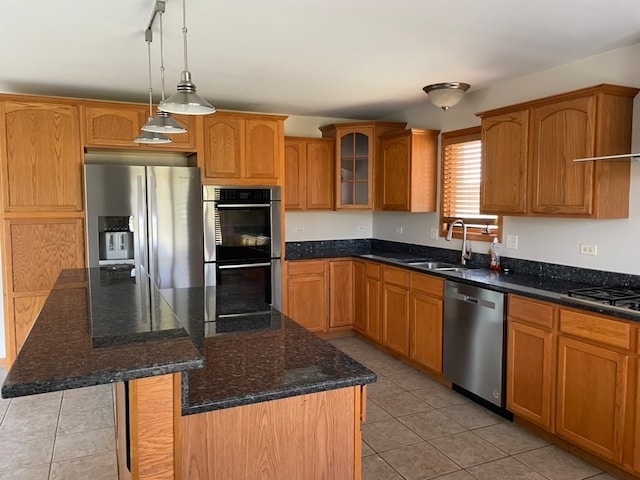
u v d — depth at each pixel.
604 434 2.52
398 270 4.29
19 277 3.78
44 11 2.36
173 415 1.28
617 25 2.60
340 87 4.02
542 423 2.88
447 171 4.54
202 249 4.24
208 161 4.29
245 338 2.00
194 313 2.40
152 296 2.14
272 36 2.74
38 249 3.82
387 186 4.95
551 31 2.69
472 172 4.25
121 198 3.92
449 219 4.54
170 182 4.08
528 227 3.68
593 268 3.20
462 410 3.36
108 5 2.29
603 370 2.51
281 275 4.64
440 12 2.40
